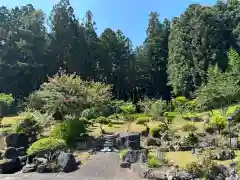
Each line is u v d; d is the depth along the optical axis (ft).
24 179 41.01
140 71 164.14
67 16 148.97
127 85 160.76
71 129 61.21
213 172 36.65
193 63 134.31
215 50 130.93
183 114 86.84
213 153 44.24
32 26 147.33
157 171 39.93
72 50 144.66
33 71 142.31
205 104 95.35
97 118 83.30
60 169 44.65
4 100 112.88
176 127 69.46
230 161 41.42
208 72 118.32
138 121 73.77
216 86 95.25
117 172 43.11
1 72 138.62
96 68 153.99
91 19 172.55
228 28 143.95
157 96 162.71
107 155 51.93
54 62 145.69
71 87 65.26
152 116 88.02
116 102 108.47
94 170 44.29
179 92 135.23
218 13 145.38
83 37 149.79
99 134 67.87
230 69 112.68
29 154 47.60
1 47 147.23
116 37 166.91
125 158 46.39
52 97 63.98
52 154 46.83
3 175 43.50
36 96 80.28
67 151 48.75
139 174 40.96
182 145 52.80
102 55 154.81
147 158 45.27
